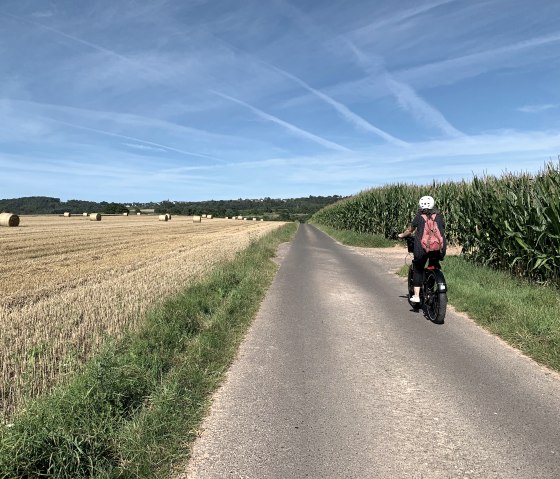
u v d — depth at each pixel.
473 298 8.45
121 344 5.55
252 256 15.58
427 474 3.11
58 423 3.21
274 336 6.59
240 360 5.54
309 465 3.22
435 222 7.69
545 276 9.84
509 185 12.09
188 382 4.53
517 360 5.54
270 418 3.96
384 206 28.28
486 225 12.25
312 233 44.44
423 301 8.08
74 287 10.97
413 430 3.74
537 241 9.42
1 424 3.34
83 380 4.00
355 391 4.57
